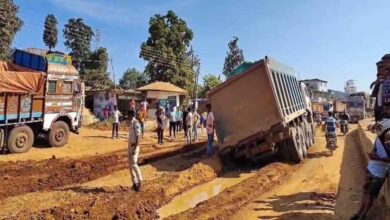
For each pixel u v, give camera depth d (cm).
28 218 766
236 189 1059
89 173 1282
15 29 3844
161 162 1526
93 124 3058
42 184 1112
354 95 4900
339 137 2573
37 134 1880
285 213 842
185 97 4906
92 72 6178
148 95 4228
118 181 1184
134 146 1020
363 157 1577
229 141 1385
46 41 6531
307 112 2148
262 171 1295
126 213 816
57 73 1852
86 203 883
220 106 1408
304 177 1251
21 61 1878
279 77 1459
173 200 1005
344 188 1001
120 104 4184
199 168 1242
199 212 860
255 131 1344
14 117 1644
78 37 6550
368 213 754
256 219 809
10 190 1034
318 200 946
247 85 1355
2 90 1566
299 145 1530
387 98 705
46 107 1806
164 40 5541
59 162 1494
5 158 1543
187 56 5938
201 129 3077
